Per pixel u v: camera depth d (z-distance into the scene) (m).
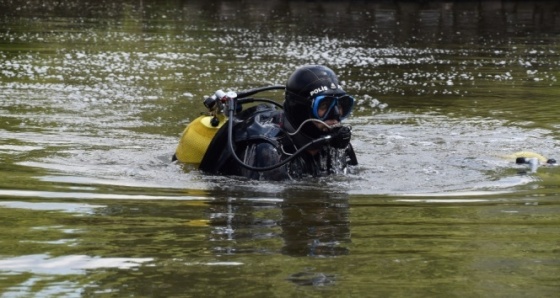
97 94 27.77
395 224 12.42
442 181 16.14
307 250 10.90
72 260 10.38
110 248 10.92
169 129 22.16
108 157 18.33
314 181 15.99
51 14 59.62
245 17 59.38
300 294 9.10
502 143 20.86
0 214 12.80
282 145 16.52
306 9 65.56
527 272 9.94
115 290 9.24
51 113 24.02
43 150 18.89
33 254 10.62
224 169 16.72
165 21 55.81
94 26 51.81
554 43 47.09
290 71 34.12
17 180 15.51
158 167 17.31
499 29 53.94
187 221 12.50
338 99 16.42
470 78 33.66
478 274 9.84
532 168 17.56
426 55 40.97
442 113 25.48
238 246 11.05
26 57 37.31
